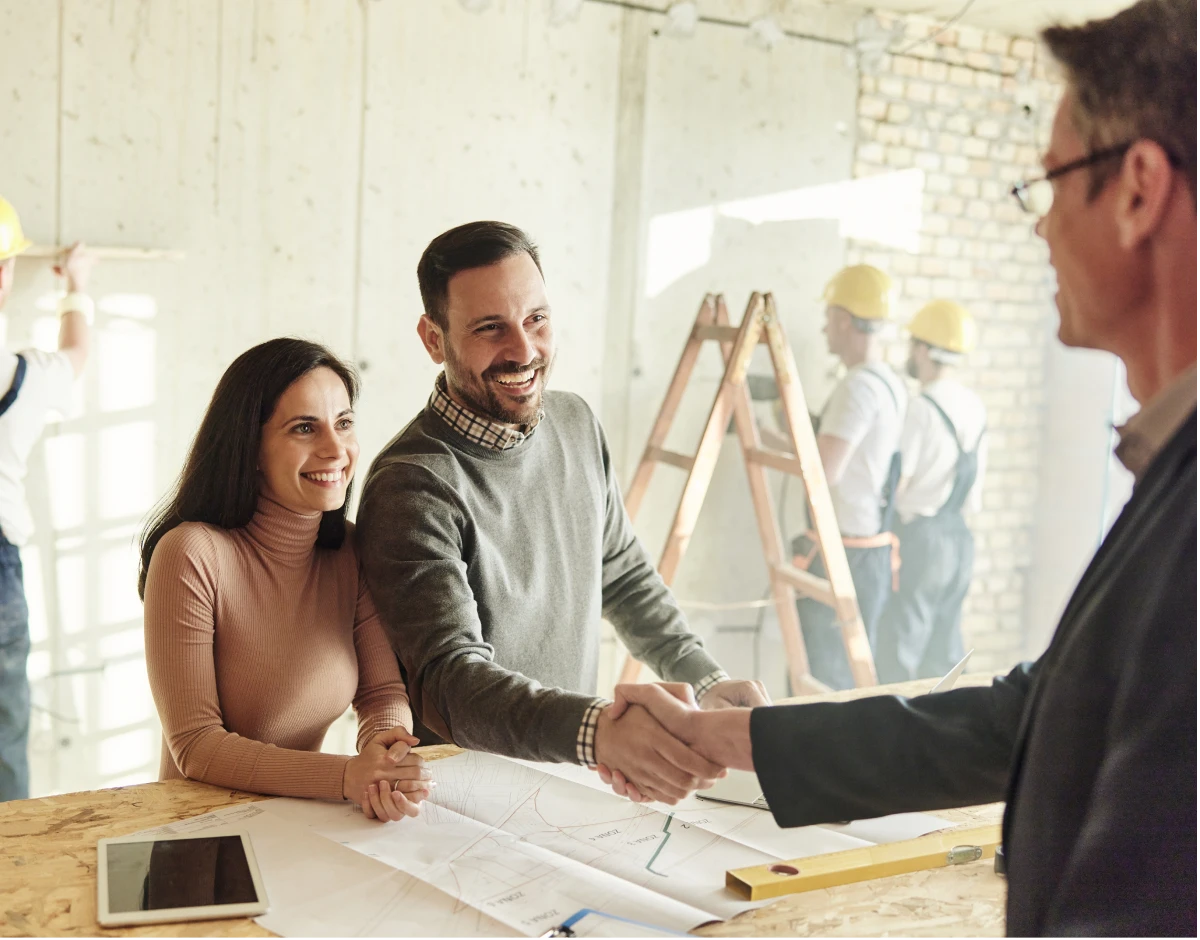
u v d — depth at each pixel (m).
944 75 4.23
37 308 3.14
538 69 3.64
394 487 1.61
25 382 2.88
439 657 1.53
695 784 1.18
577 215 3.75
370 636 1.67
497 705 1.40
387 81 3.46
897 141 4.19
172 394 3.32
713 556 4.04
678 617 1.96
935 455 3.89
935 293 4.33
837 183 4.11
